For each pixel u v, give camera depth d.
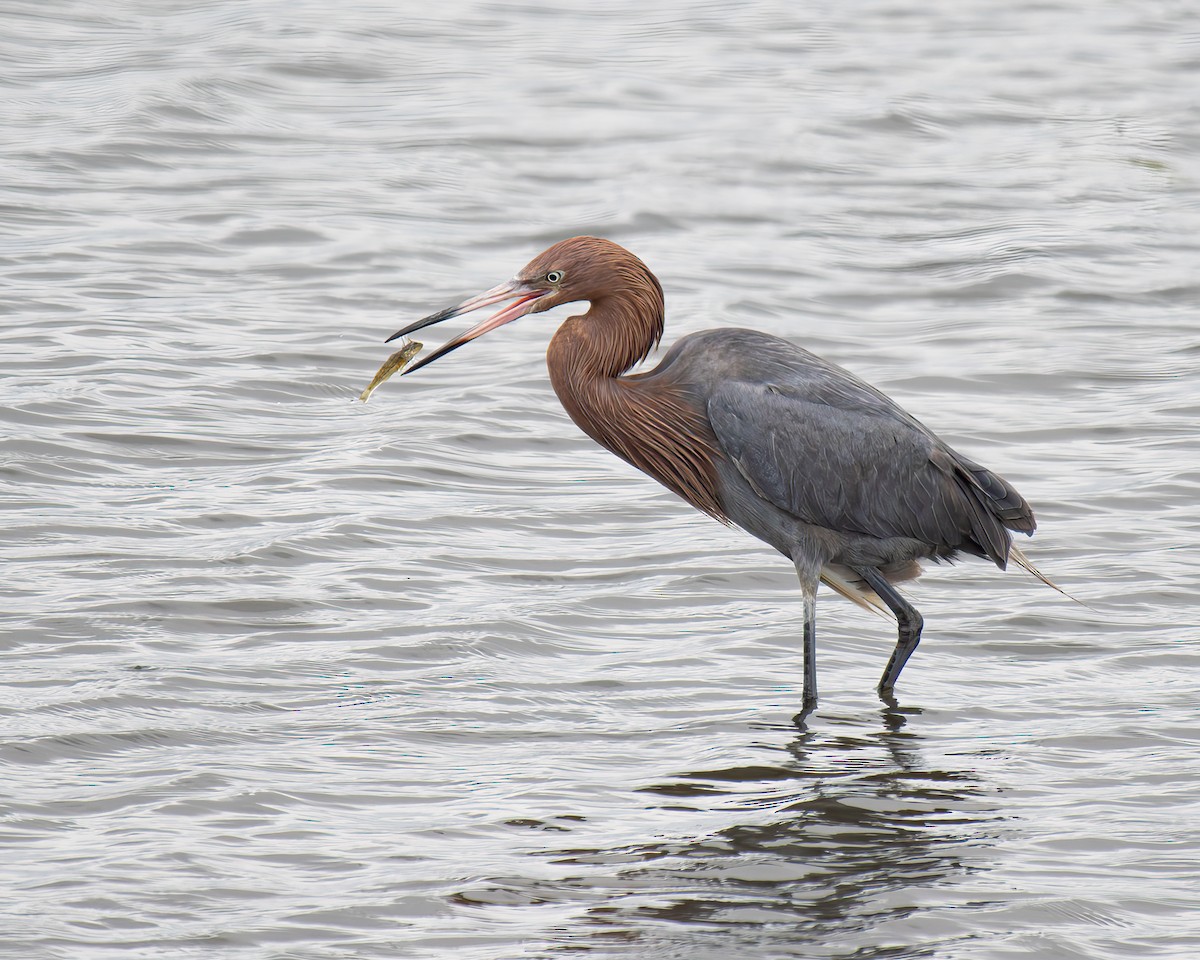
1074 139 29.80
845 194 26.52
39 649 11.44
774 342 12.47
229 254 22.31
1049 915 8.47
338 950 8.02
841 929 8.32
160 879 8.61
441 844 9.16
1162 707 11.26
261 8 36.41
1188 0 41.06
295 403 17.30
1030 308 21.52
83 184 24.98
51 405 16.42
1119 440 16.84
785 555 12.92
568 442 16.61
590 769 10.22
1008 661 12.14
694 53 35.09
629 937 8.20
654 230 24.38
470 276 21.95
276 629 12.02
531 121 29.56
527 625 12.31
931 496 12.05
